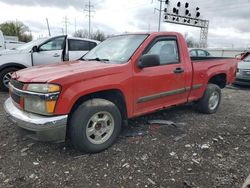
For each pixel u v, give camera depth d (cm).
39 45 808
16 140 419
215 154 389
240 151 404
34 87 337
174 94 482
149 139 433
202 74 541
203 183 313
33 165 345
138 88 414
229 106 700
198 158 375
